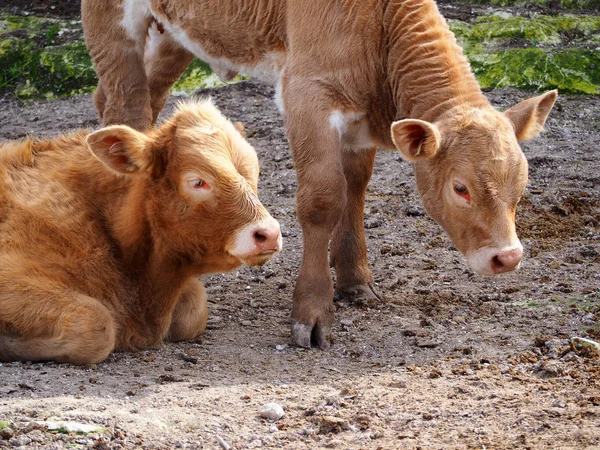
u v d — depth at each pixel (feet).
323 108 28.35
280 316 29.48
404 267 33.45
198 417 21.39
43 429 20.18
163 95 41.34
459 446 19.56
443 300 30.22
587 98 50.16
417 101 27.50
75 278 24.86
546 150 44.65
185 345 26.81
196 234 24.48
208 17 33.37
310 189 27.91
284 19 30.76
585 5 59.21
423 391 23.00
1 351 24.44
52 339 24.20
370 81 28.66
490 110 26.53
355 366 25.29
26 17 61.31
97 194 25.62
